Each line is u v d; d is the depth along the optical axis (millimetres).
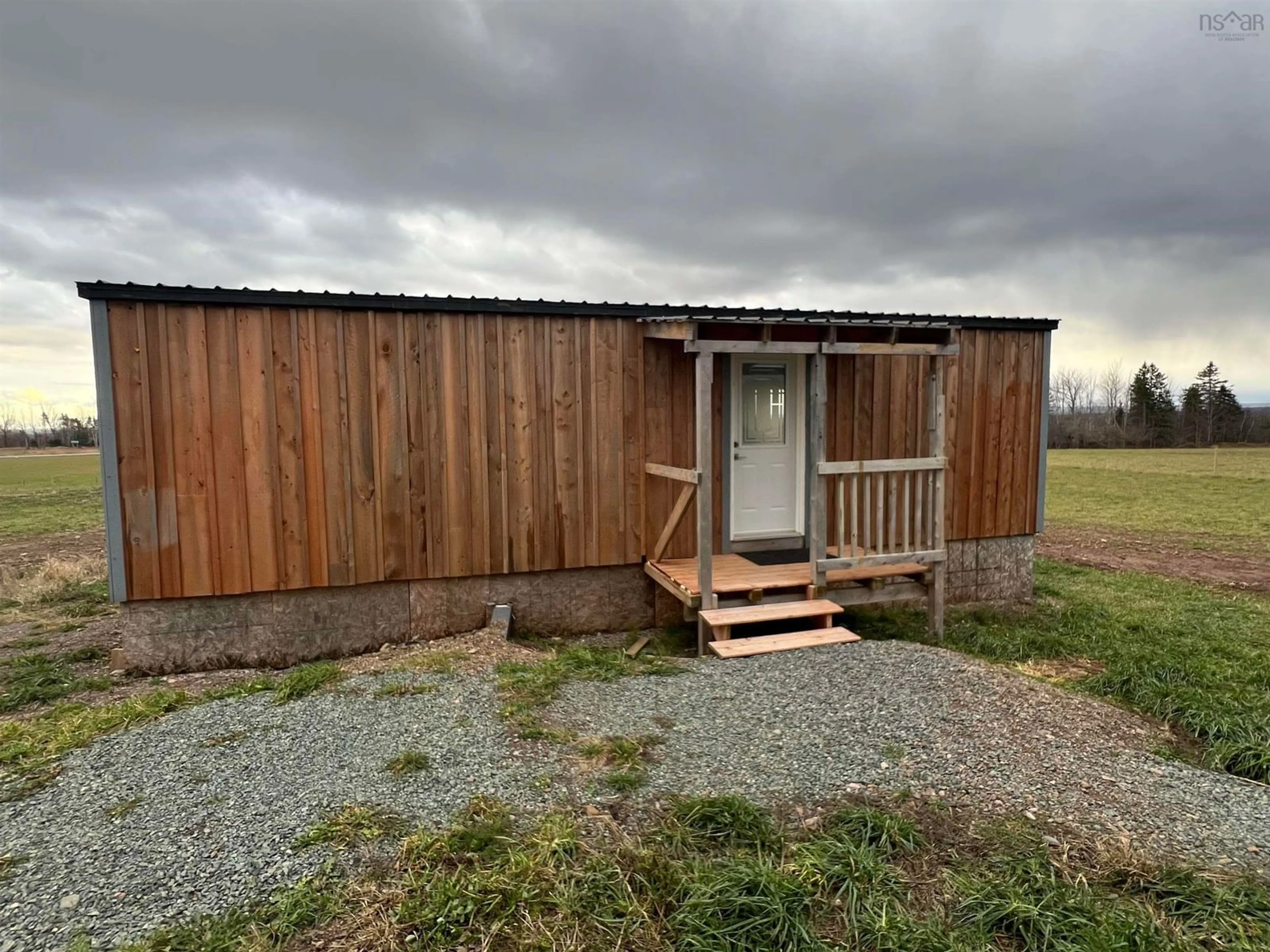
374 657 5609
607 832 2881
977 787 3301
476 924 2336
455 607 6254
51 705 4871
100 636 6535
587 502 6500
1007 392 7676
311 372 5676
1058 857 2766
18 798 3182
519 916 2375
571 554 6473
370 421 5852
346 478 5828
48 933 2270
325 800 3104
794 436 7340
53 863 2648
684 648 6223
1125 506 16609
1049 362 7805
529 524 6328
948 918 2420
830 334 5934
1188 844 2904
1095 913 2414
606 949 2244
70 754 3662
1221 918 2406
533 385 6254
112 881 2537
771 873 2557
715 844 2830
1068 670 5559
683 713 4160
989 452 7664
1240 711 4297
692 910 2393
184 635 5617
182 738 3816
